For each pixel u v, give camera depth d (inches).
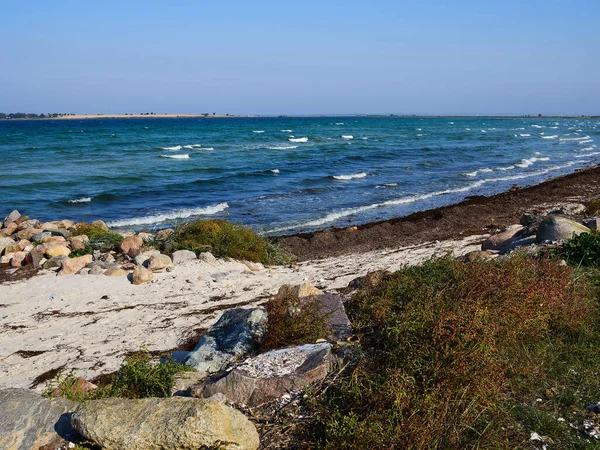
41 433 179.5
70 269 516.4
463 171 1411.2
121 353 342.3
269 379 203.3
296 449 172.9
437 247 637.3
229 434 162.1
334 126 4640.8
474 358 193.3
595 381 206.2
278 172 1311.5
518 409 187.9
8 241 601.6
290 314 256.8
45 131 3316.9
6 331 382.9
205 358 250.5
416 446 157.9
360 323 253.3
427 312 223.5
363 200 984.3
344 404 189.3
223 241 592.1
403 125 5226.4
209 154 1742.1
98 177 1190.9
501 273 267.6
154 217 834.2
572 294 263.1
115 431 161.3
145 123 5777.6
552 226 410.0
